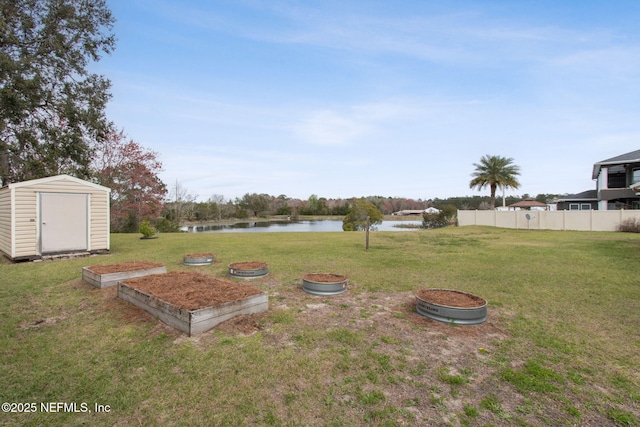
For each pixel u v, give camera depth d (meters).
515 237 14.55
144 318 3.82
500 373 2.64
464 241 12.85
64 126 14.27
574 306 4.39
